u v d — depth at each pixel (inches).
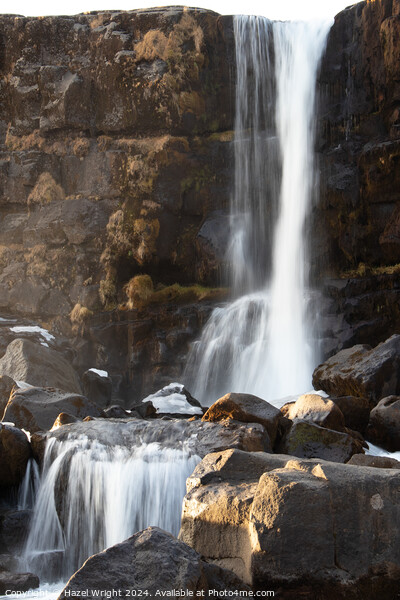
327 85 742.5
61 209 748.6
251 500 243.9
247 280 735.1
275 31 762.8
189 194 747.4
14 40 781.3
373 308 674.2
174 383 702.5
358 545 227.3
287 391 674.2
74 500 352.2
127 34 751.1
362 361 532.1
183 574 205.0
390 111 706.2
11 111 789.2
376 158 692.7
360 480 232.4
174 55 736.3
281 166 744.3
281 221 740.7
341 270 720.3
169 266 749.3
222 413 390.9
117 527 339.9
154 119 741.9
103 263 738.2
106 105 751.7
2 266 768.3
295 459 255.8
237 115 763.4
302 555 224.2
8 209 784.9
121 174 739.4
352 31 736.3
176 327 718.5
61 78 762.2
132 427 380.2
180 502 334.6
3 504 386.9
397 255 684.7
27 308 746.8
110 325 723.4
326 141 735.1
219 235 734.5
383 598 226.1
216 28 751.7
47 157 767.7
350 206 710.5
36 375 572.1
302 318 699.4
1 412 494.9
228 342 695.7
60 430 384.5
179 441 358.9
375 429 443.8
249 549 236.1
